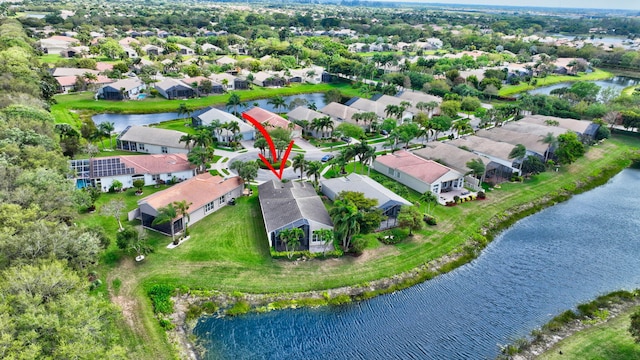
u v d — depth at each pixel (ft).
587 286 189.06
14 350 99.76
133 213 221.05
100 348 110.93
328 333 158.51
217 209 241.14
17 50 476.95
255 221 228.22
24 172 188.03
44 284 122.21
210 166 302.04
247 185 269.64
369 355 149.18
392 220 231.09
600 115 433.89
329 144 363.56
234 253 197.06
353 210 197.16
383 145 357.61
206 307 165.58
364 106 463.01
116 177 259.39
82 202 206.49
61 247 146.72
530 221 248.52
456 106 456.04
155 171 269.64
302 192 240.53
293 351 149.79
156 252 194.39
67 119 392.27
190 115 435.12
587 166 331.16
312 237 203.21
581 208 267.80
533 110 459.32
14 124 250.57
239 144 351.67
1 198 165.89
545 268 202.49
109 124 330.95
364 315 167.84
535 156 314.35
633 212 263.49
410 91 561.43
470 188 281.33
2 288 117.19
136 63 639.76
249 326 159.33
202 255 194.18
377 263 196.03
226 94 539.70
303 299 172.65
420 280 189.47
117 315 132.77
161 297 166.50
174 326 155.53
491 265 203.92
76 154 300.61
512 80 648.79
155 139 328.70
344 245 202.49
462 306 174.81
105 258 186.50
